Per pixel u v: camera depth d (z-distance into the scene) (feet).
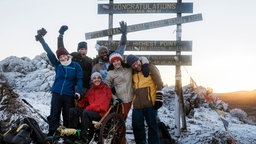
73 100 22.45
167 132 26.20
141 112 21.66
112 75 21.67
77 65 22.53
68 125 21.11
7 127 26.18
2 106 27.53
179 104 34.22
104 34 34.58
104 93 20.48
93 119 19.54
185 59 34.35
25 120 20.38
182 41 34.42
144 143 22.00
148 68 21.62
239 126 47.11
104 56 23.62
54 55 23.12
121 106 21.36
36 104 38.86
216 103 57.06
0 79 30.12
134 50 34.83
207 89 31.91
